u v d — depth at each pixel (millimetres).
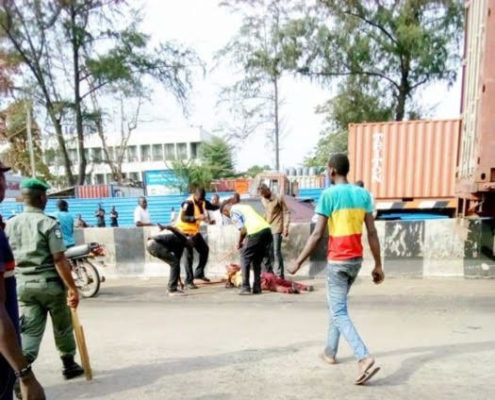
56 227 3400
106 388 3398
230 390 3230
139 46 24562
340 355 3887
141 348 4344
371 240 3480
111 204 21016
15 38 22188
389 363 3643
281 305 6078
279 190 16031
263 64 22922
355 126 10672
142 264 9039
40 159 29484
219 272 8656
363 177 10664
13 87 23281
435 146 10047
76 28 22750
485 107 5820
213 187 28062
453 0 19766
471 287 6734
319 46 21859
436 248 7562
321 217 3432
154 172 28141
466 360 3664
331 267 3436
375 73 22453
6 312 1813
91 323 5500
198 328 5000
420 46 20141
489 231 7297
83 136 25312
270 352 4035
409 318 5082
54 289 3436
